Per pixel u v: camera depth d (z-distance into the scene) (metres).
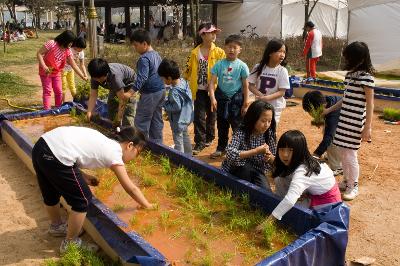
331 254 3.59
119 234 3.88
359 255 4.22
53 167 3.77
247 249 3.86
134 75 6.62
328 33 27.38
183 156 5.55
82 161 3.80
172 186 5.12
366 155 7.11
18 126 7.67
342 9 27.41
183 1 26.31
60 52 8.70
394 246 4.38
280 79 6.03
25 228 4.68
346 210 3.79
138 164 5.81
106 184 5.15
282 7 24.91
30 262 4.05
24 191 5.62
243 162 4.98
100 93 9.37
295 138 4.07
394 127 8.84
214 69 6.44
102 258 4.00
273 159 4.71
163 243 3.96
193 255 3.77
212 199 4.62
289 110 10.44
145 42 6.11
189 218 4.38
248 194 4.59
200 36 6.76
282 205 3.96
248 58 17.88
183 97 6.20
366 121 5.12
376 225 4.80
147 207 4.15
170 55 17.88
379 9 18.09
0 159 6.74
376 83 12.79
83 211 3.96
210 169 5.08
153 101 6.17
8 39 28.95
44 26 56.09
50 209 4.35
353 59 5.09
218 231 4.14
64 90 9.94
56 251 4.24
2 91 11.70
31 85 12.86
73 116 8.20
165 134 8.23
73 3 29.95
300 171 4.07
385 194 5.58
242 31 25.59
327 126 5.85
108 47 21.34
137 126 6.30
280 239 3.94
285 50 6.05
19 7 55.94
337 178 6.14
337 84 11.99
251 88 6.28
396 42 17.75
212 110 6.37
